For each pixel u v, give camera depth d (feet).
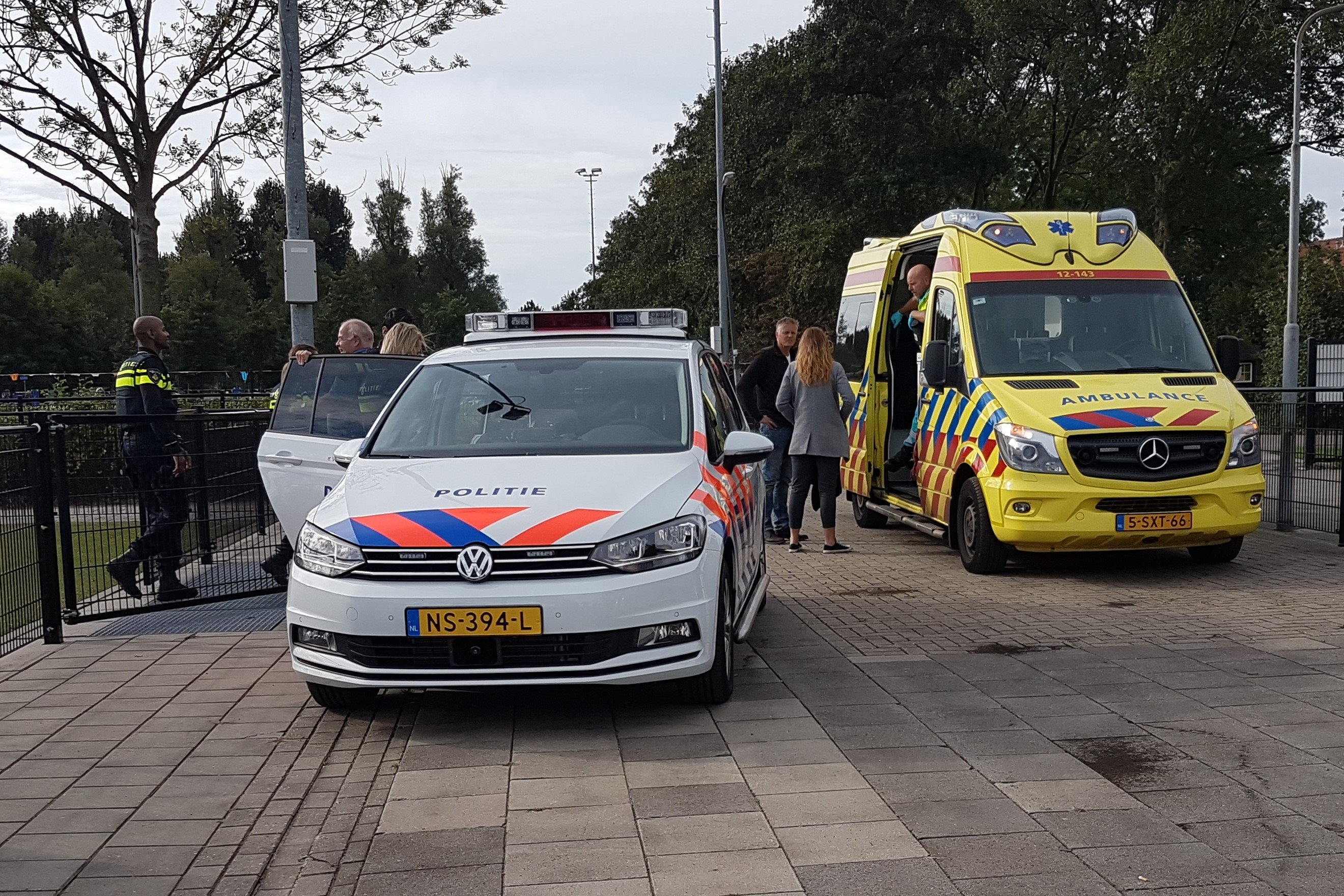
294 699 19.20
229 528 28.09
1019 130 116.57
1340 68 101.96
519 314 23.80
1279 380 101.60
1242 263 116.47
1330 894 11.29
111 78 61.72
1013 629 23.47
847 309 43.21
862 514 40.45
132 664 21.70
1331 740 15.96
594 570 16.35
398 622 16.24
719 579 17.51
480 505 17.12
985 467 29.12
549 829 13.55
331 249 313.73
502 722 17.79
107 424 25.49
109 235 265.13
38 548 23.40
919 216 117.91
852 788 14.55
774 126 127.75
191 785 15.35
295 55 35.68
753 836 13.12
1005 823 13.30
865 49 118.73
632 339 23.03
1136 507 27.81
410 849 13.08
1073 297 31.40
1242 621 23.77
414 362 27.43
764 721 17.44
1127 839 12.74
